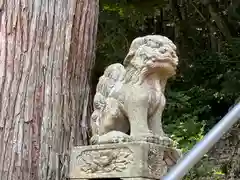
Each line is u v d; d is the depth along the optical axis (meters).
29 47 3.28
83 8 3.50
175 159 2.92
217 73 6.85
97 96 3.16
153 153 2.80
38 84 3.25
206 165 4.79
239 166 4.76
